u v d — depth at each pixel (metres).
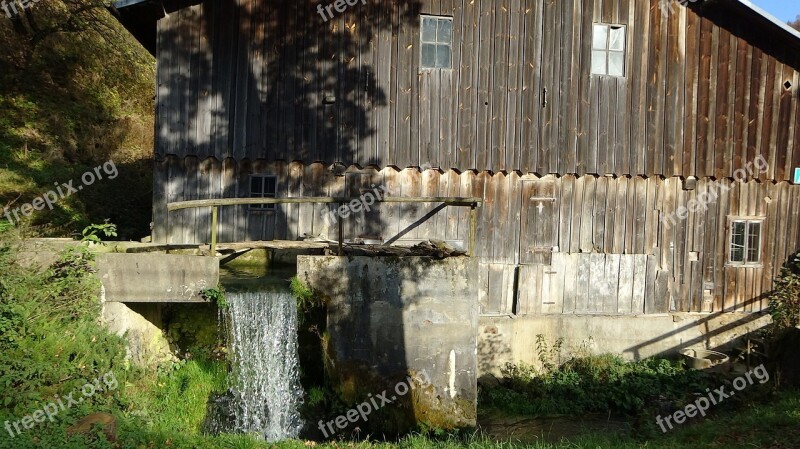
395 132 11.16
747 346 11.76
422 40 11.20
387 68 11.11
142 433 6.91
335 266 8.91
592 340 11.86
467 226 11.47
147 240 10.90
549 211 11.70
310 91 10.98
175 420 8.18
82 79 20.52
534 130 11.46
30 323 7.19
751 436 7.62
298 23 10.91
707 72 11.88
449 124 11.27
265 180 11.09
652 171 11.78
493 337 11.48
